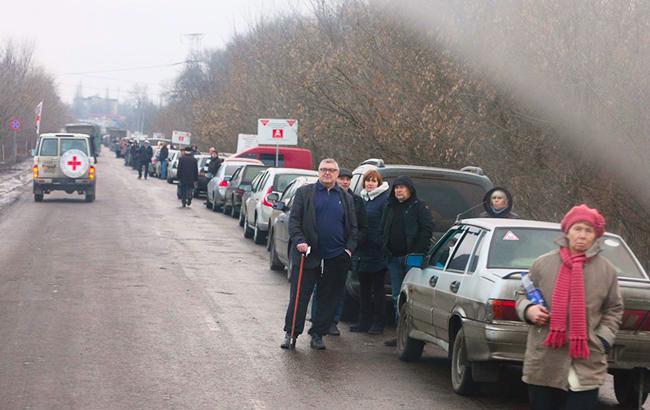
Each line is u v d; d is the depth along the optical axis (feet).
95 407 26.03
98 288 48.62
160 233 81.66
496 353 27.32
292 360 33.91
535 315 20.08
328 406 27.48
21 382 28.68
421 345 34.91
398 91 75.51
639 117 54.39
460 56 70.13
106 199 125.59
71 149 116.98
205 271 57.52
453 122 71.10
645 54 54.29
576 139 60.03
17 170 208.23
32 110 240.12
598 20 56.95
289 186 67.67
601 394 32.19
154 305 43.96
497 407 28.45
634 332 27.48
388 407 27.76
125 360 32.24
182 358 33.04
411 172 43.06
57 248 67.15
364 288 40.96
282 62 133.28
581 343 19.70
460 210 43.11
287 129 112.27
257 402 27.43
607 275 20.12
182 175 116.98
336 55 85.10
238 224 97.25
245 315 42.52
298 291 35.94
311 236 35.94
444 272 32.14
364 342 38.88
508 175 69.00
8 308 41.83
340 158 96.58
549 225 30.99
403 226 38.42
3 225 85.15
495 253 29.50
